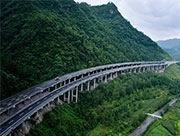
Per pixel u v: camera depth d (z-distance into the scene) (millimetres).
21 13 142500
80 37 151000
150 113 110188
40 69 104688
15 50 114000
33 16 139375
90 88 114500
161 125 97312
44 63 108562
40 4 167000
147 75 177250
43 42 120375
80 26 186000
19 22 135000
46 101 73438
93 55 148375
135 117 99125
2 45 120250
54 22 142375
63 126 70875
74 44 138250
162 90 154125
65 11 192125
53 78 102750
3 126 53906
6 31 129000
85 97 100688
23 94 75875
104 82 130375
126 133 83688
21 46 116062
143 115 102188
